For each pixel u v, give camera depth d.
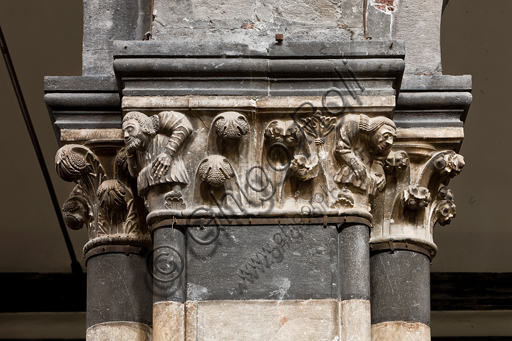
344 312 5.26
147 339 5.86
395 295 5.91
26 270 12.62
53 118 6.28
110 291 5.92
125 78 5.59
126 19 6.66
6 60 11.66
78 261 12.73
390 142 5.54
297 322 5.17
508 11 11.80
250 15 5.85
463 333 12.37
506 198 12.55
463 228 12.61
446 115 6.16
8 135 12.33
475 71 12.16
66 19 11.70
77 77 6.15
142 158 5.55
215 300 5.22
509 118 12.31
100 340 5.79
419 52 6.49
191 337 5.13
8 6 11.59
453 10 11.87
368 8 6.39
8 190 12.53
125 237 6.01
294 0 5.92
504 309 12.45
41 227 12.73
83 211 6.24
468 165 12.51
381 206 6.07
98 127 6.12
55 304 12.58
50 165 12.52
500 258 12.55
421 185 6.12
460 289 12.45
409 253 6.01
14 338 12.39
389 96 5.56
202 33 5.80
